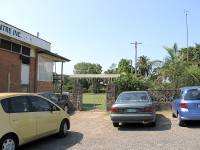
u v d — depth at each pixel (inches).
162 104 833.5
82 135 482.9
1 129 341.4
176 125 570.6
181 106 544.1
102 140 441.1
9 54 971.9
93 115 759.7
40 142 429.7
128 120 538.9
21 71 1048.8
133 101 556.1
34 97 407.5
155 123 567.5
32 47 1120.8
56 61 1373.0
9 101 364.8
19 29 998.4
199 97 536.7
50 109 434.0
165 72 1024.9
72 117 723.4
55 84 1389.0
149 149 379.6
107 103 840.3
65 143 422.0
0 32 892.6
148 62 3107.8
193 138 444.1
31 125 385.7
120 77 897.5
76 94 880.3
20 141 367.2
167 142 419.2
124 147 393.1
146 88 924.6
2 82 929.5
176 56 1275.8
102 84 2923.2
